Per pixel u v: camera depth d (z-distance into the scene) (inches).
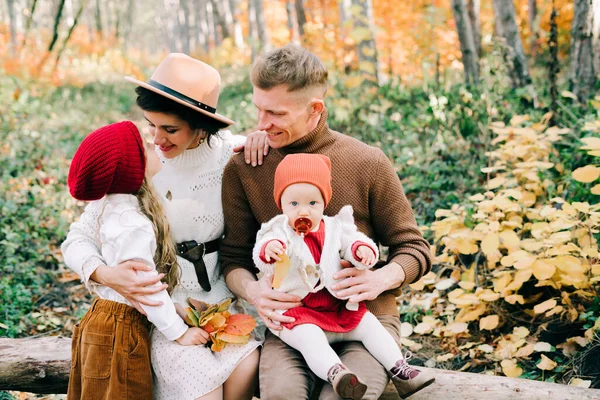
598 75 225.3
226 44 938.7
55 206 246.4
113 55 986.7
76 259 98.0
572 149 188.7
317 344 88.9
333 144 103.6
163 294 95.0
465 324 144.8
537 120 231.0
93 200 97.0
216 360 96.4
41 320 173.6
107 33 1699.1
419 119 261.3
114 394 94.1
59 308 185.0
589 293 137.3
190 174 108.4
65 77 681.0
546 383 100.8
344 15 480.4
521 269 138.5
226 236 109.0
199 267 105.8
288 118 97.5
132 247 93.0
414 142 252.8
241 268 105.9
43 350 115.3
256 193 105.3
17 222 225.1
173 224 106.0
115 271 93.0
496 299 141.3
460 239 150.4
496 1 293.4
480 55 446.6
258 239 93.8
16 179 266.2
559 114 224.1
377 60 402.0
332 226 95.6
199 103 102.7
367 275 94.7
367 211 104.9
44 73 598.2
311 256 92.2
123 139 93.5
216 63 921.5
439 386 101.6
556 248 136.0
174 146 103.7
